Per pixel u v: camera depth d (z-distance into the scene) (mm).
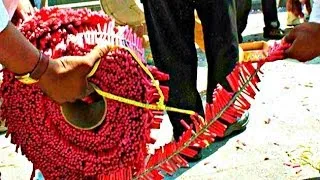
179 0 3104
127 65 1654
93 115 1664
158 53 3238
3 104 1693
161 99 1703
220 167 3191
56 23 1702
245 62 1559
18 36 1396
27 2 1961
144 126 1688
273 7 5586
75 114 1647
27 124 1687
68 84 1480
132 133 1680
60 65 1466
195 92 3260
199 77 4594
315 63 4641
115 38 1710
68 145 1678
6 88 1670
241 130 3533
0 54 1384
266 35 5684
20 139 1726
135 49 1753
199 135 1613
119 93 1652
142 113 1685
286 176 3057
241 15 5012
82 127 1651
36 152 1719
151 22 3219
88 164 1687
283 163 3184
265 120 3691
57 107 1642
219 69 3244
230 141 3443
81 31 1728
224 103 1573
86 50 1622
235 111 1564
